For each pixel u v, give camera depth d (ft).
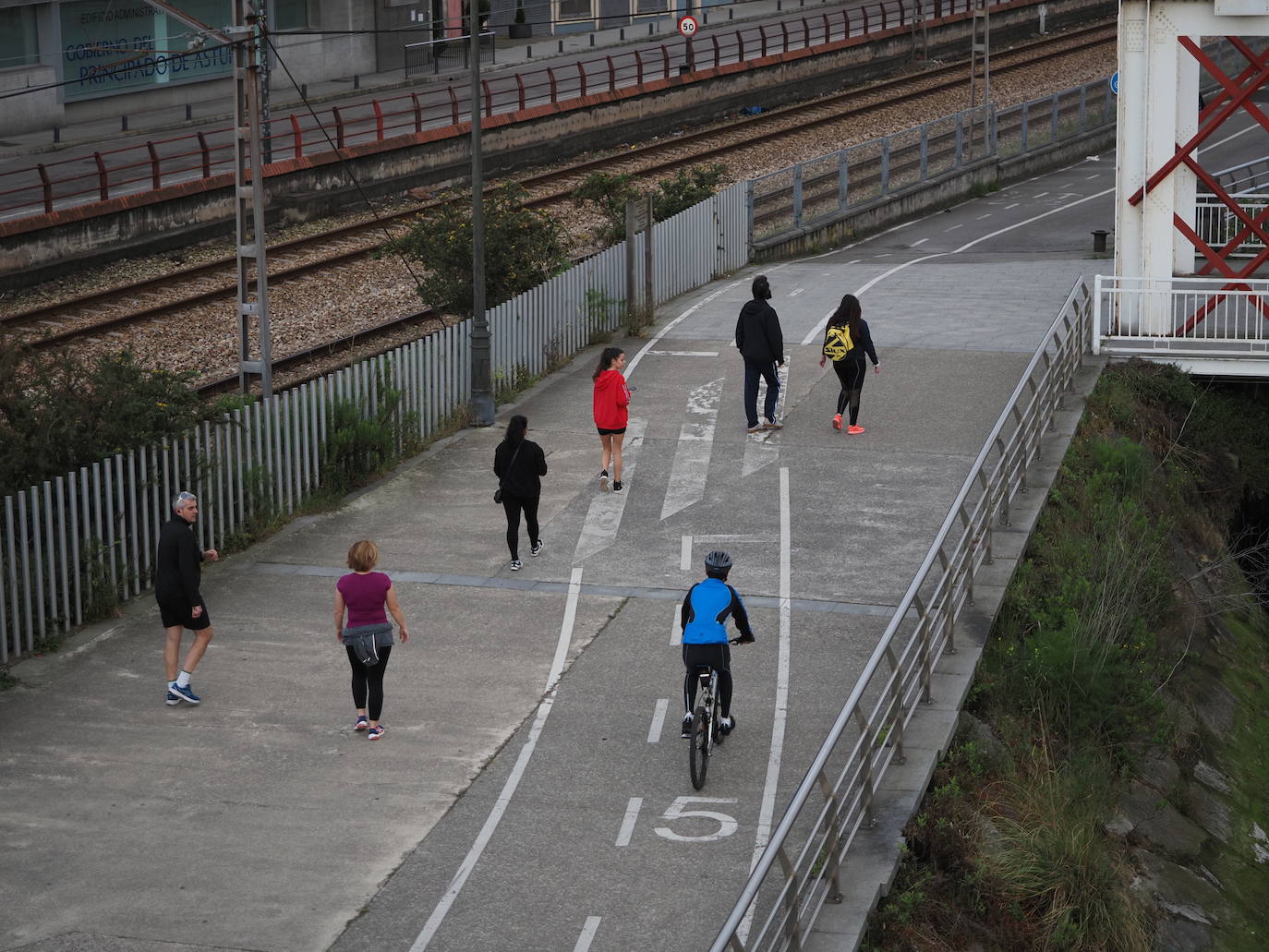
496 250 116.16
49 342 115.34
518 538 80.89
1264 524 110.11
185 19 89.25
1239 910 65.41
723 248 148.36
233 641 69.92
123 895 49.49
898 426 97.86
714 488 88.48
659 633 70.28
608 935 47.52
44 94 216.95
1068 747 67.77
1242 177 181.37
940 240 168.76
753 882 41.63
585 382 111.04
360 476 91.61
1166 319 109.91
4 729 61.26
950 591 67.56
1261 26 105.29
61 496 70.44
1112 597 77.25
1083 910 55.83
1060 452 92.02
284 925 47.88
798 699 63.52
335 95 247.91
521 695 64.28
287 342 119.55
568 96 234.58
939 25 285.43
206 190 162.61
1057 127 215.51
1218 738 79.15
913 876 52.95
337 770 57.93
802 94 255.70
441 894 49.75
